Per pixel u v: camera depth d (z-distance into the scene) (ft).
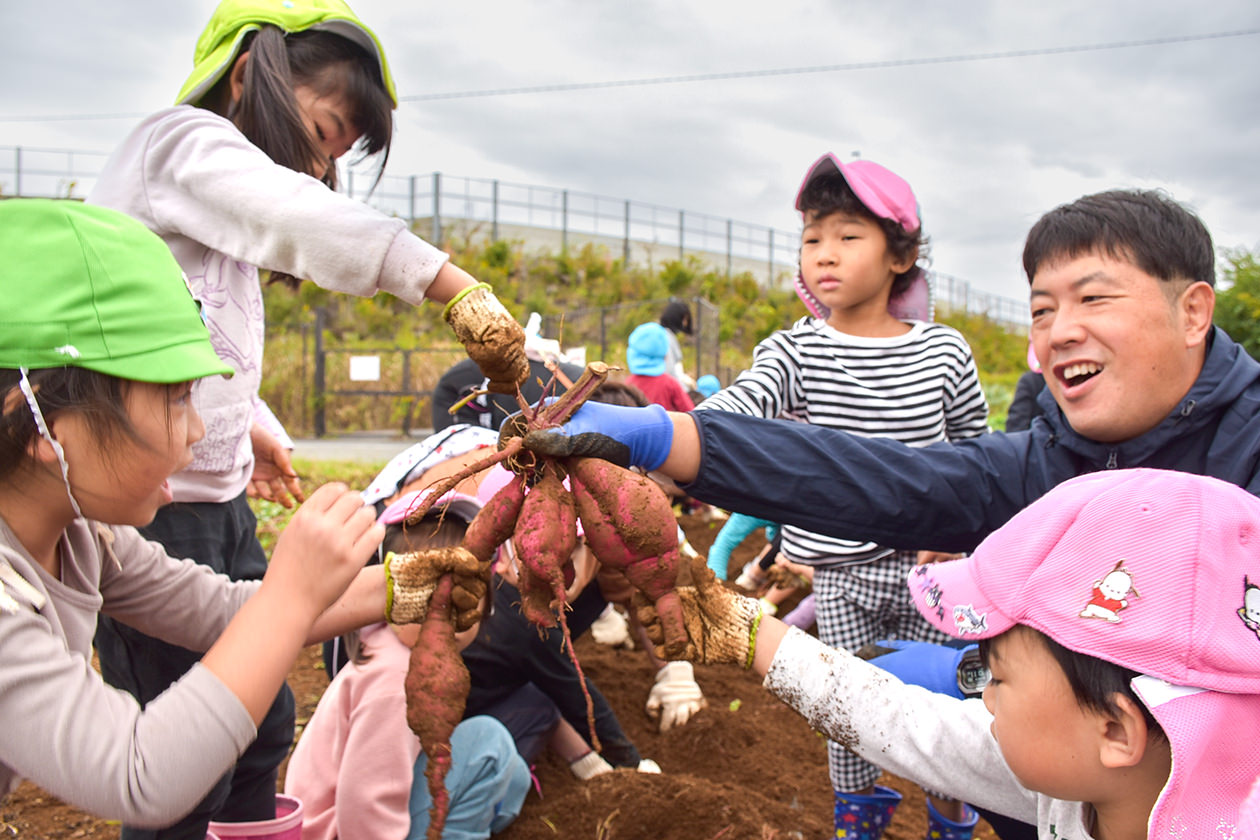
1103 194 5.44
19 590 3.97
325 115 6.81
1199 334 5.20
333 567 4.31
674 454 5.40
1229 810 3.58
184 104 6.68
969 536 5.97
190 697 3.98
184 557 6.72
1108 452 5.57
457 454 8.69
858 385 9.07
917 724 4.87
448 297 5.62
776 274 146.20
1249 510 3.77
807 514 5.64
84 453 4.00
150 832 6.05
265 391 50.98
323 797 7.74
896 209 9.06
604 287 96.78
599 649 13.50
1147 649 3.64
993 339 126.52
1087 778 3.97
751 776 10.07
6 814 8.56
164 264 4.30
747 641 4.87
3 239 3.92
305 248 5.56
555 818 8.21
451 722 4.47
